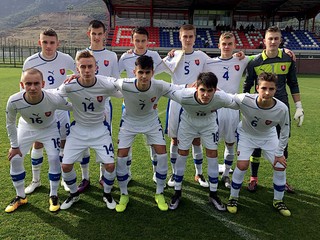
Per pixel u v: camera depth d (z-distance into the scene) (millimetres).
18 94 3094
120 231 2957
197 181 4133
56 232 2924
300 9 25594
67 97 3367
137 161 4793
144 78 3051
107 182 3373
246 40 25922
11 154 3213
